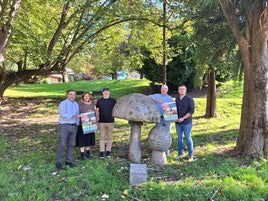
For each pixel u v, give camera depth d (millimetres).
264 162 6391
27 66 15516
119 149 8117
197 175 5848
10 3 10586
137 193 5098
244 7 6973
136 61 15602
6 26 10500
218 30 9258
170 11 11461
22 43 11938
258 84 6855
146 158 7168
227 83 19797
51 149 8281
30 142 9117
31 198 5012
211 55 9992
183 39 10586
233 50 9594
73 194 5156
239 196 4832
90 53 14797
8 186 5602
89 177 5805
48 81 32531
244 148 7055
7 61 16359
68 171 6215
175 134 9750
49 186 5480
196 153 7480
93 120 6930
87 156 7312
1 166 6793
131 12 11922
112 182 5562
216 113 13594
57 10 13000
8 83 14125
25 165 6848
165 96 7289
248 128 6988
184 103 6957
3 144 8844
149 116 6637
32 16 11961
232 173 5785
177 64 17203
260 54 6809
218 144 8375
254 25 6840
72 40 13062
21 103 16641
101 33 13984
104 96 7359
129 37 14641
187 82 18109
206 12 8078
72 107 6781
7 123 12641
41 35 11977
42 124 12422
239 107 14766
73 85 24578
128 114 6691
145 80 24219
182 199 4859
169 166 6555
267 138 6801
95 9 12305
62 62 13555
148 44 14219
